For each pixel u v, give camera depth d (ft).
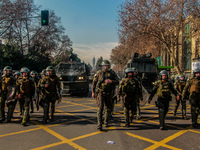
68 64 46.01
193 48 80.07
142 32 71.05
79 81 42.80
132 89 17.03
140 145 13.00
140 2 68.44
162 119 16.87
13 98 19.48
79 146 12.78
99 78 16.80
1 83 19.43
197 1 63.26
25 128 17.16
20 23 99.25
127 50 93.61
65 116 22.58
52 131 16.24
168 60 114.73
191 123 19.38
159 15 67.72
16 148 12.37
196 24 66.39
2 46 87.92
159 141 13.83
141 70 46.06
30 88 18.74
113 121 19.89
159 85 17.26
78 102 34.91
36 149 12.25
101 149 12.27
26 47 111.24
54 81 19.31
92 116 22.58
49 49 119.65
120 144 13.16
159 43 81.10
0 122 19.30
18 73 24.20
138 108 21.17
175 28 72.43
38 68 98.27
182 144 13.25
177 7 65.92
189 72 82.23
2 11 90.07
